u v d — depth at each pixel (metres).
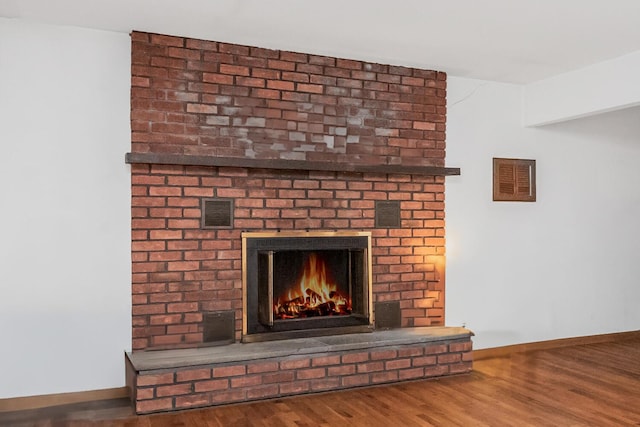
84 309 3.83
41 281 3.74
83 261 3.83
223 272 4.16
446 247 5.04
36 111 3.74
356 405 3.75
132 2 3.38
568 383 4.28
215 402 3.71
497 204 5.28
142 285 3.95
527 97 5.37
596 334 5.79
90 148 3.86
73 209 3.81
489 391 4.07
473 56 4.48
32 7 3.48
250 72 4.24
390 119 4.73
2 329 3.65
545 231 5.52
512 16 3.59
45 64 3.76
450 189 5.06
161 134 3.98
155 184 3.97
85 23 3.76
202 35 4.00
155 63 3.97
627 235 5.94
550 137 5.55
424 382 4.31
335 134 4.51
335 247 4.51
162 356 3.76
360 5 3.41
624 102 4.46
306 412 3.60
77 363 3.81
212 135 4.12
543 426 3.37
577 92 4.86
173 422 3.42
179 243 4.04
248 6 3.44
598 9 3.47
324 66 4.48
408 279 4.81
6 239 3.66
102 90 3.89
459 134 5.10
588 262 5.75
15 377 3.68
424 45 4.20
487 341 5.21
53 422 3.43
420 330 4.64
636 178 5.95
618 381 4.34
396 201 4.77
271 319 4.15
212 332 4.11
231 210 4.18
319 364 4.02
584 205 5.73
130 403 3.77
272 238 4.30
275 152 4.31
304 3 3.38
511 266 5.34
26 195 3.71
